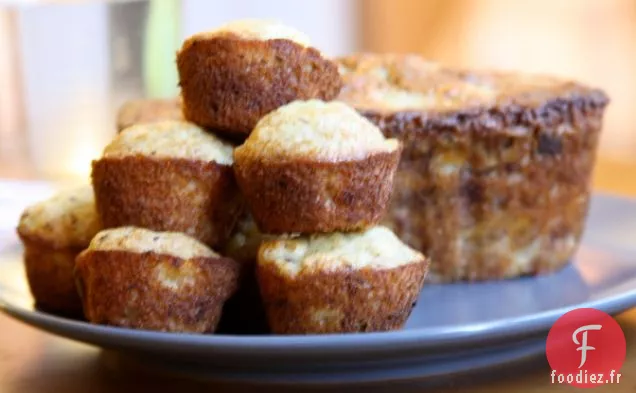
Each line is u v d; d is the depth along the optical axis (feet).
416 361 1.37
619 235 1.84
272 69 1.44
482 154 1.69
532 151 1.70
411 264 1.39
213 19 2.94
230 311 1.48
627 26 3.38
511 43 3.57
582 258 1.77
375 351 1.29
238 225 1.48
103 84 2.08
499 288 1.69
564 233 1.74
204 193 1.44
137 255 1.37
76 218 1.53
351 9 3.51
